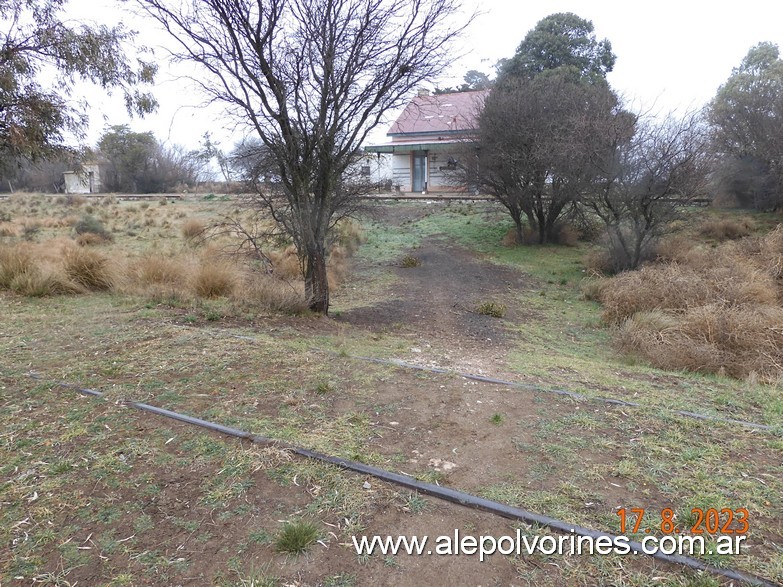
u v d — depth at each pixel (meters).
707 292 7.72
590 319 8.34
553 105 13.87
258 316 6.41
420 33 6.38
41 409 3.28
